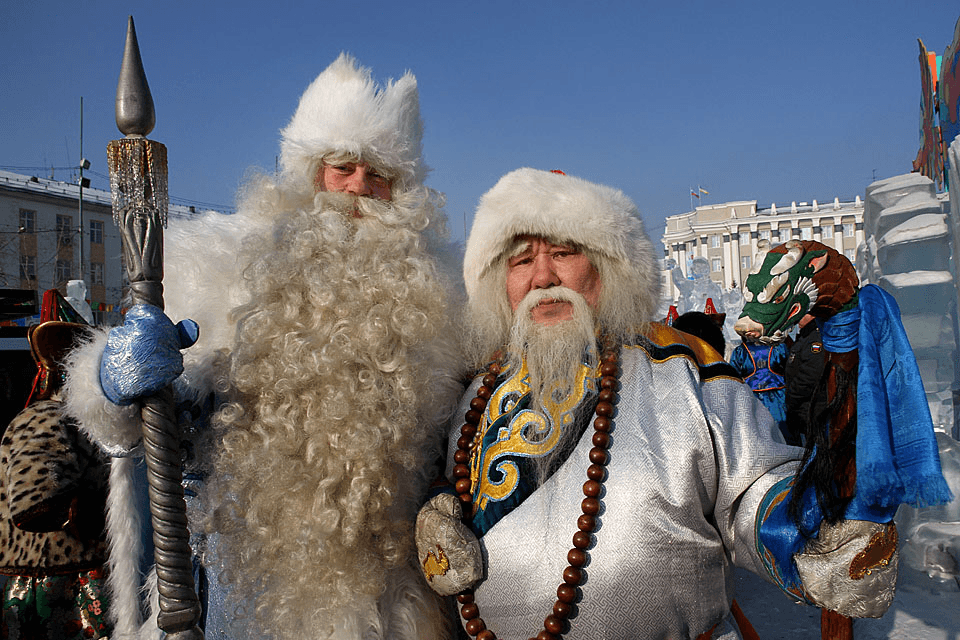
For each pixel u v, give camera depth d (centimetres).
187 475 164
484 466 160
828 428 135
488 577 151
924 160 748
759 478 145
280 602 145
